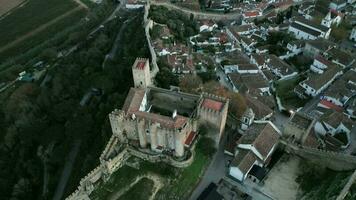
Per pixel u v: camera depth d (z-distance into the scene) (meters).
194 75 145.88
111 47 189.75
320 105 134.62
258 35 189.00
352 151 114.56
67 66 176.00
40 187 130.00
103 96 148.62
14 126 149.62
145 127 98.38
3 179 135.50
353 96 138.12
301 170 99.12
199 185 98.56
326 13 198.50
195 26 197.00
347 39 182.25
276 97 143.62
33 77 191.12
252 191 95.56
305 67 163.50
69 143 134.00
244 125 113.50
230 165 98.38
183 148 99.81
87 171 114.50
